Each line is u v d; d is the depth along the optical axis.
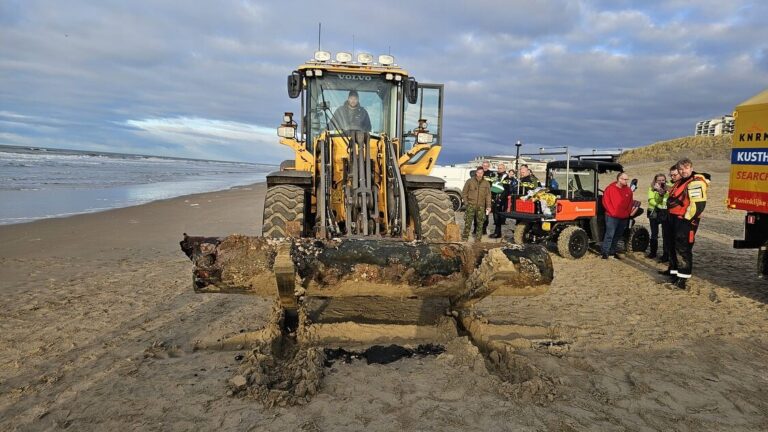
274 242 3.75
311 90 6.57
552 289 7.00
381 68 6.55
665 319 5.66
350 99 6.62
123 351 4.27
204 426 3.04
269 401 3.30
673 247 7.60
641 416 3.37
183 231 12.00
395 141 6.58
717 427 3.27
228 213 16.06
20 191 21.05
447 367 3.92
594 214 9.92
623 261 9.36
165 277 7.19
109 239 10.53
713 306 6.23
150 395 3.45
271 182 5.93
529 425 3.15
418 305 5.58
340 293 3.79
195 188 29.16
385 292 3.81
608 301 6.41
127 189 25.58
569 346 4.61
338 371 3.83
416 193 5.85
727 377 4.07
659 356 4.50
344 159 5.73
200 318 5.23
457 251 3.88
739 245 7.10
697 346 4.80
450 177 19.47
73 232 11.28
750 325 5.48
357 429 3.04
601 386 3.81
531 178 11.69
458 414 3.24
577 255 9.50
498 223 12.59
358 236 5.01
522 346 4.51
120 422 3.10
